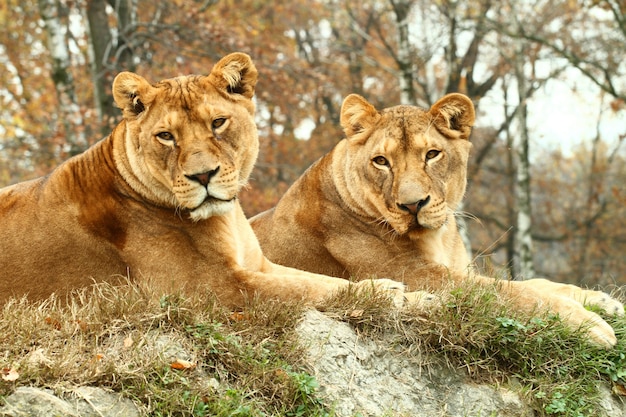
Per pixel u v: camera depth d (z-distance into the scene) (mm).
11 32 49594
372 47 56375
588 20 46656
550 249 60625
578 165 66312
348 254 11984
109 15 47906
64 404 8227
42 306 10172
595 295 11609
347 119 11922
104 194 10719
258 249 11484
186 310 9633
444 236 12102
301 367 9414
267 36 52656
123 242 10641
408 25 42500
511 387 9938
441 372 9906
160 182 10391
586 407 9906
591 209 57844
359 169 11695
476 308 10211
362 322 10031
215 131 10266
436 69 55094
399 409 9453
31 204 10953
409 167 11156
